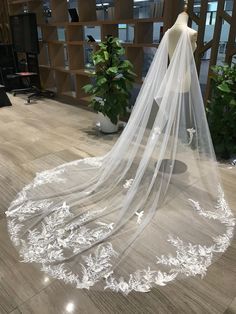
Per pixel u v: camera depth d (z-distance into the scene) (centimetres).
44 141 354
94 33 498
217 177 246
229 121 287
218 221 206
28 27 523
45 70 607
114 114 362
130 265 169
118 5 380
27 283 157
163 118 214
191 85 217
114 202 223
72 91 582
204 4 298
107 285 156
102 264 169
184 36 210
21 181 261
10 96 595
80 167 283
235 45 295
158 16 341
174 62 210
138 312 141
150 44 351
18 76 590
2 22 660
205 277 160
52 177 265
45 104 531
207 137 237
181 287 154
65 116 456
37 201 229
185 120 225
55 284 156
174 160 234
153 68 224
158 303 145
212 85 306
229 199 233
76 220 205
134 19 362
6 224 204
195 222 205
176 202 223
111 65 347
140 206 216
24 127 405
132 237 190
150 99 222
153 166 226
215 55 311
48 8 566
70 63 509
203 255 175
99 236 190
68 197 232
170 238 189
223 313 140
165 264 169
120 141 252
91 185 248
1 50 612
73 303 146
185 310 142
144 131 230
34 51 539
